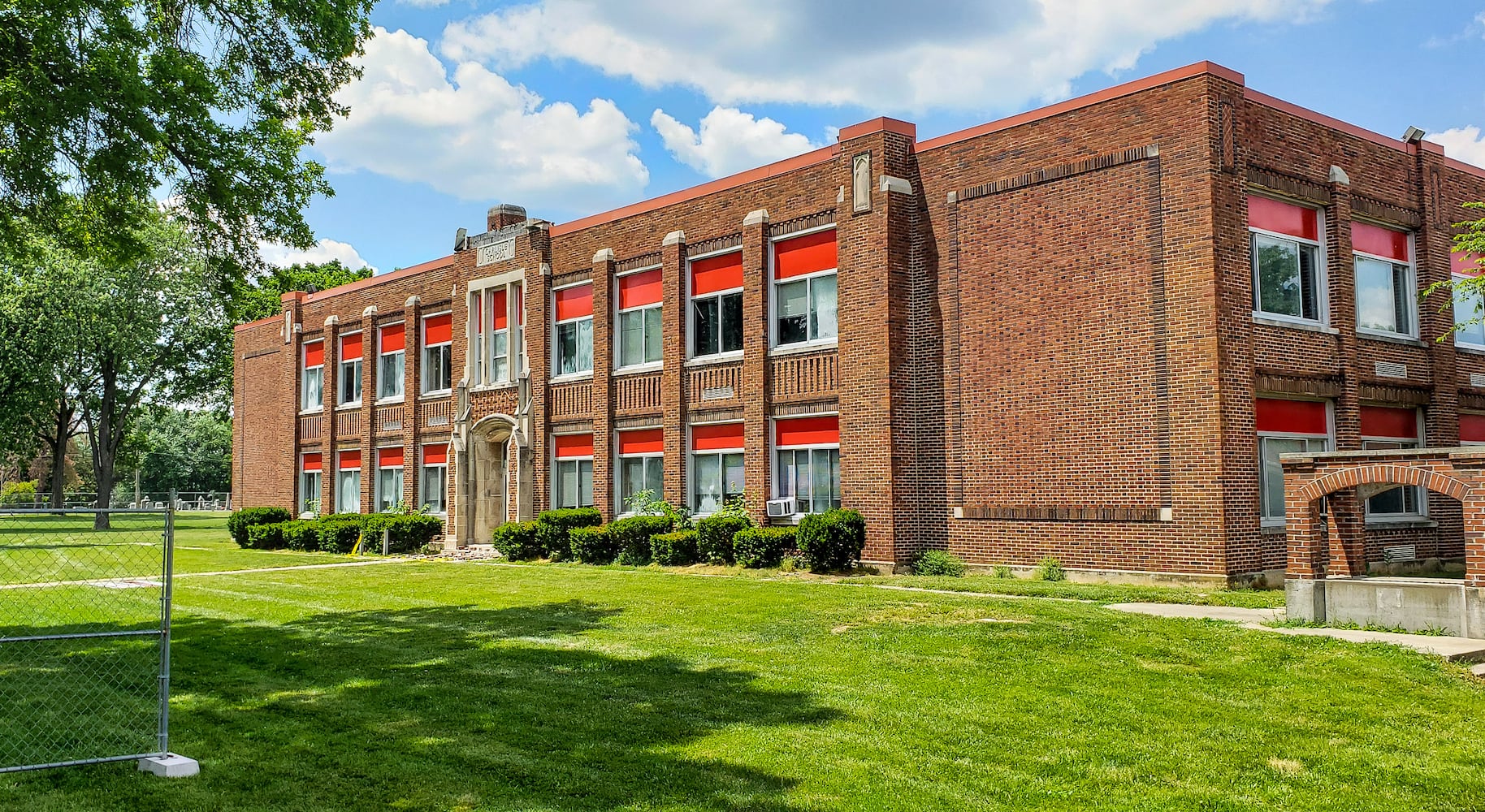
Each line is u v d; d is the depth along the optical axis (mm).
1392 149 21844
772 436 23141
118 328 49062
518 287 29469
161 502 87625
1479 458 11633
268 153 15578
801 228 22766
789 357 22844
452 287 31578
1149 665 10836
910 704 9477
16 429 51375
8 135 13758
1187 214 17922
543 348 28234
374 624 14961
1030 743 8312
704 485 24531
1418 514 21766
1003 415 19984
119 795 7242
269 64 16094
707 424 24375
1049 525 19312
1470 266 23406
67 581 19875
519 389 28594
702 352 24766
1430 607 12109
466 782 7473
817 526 20453
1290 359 19172
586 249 27609
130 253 16344
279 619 15656
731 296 24234
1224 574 17219
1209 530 17422
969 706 9391
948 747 8203
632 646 12547
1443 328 22453
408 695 10148
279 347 39812
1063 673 10531
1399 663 10602
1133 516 18281
